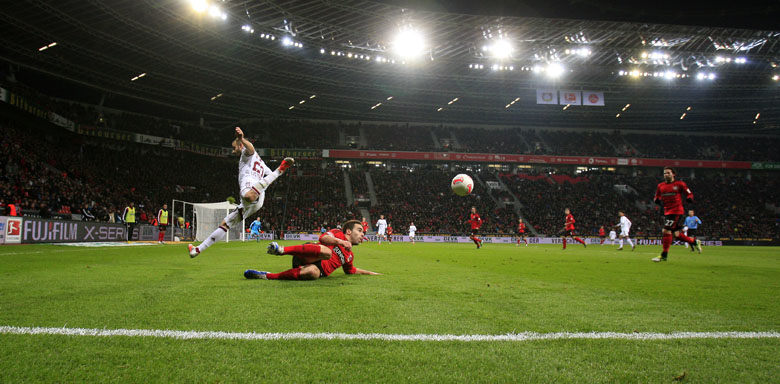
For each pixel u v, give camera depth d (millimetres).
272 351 2121
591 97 45625
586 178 51906
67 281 4609
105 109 42406
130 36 31375
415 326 2635
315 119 53531
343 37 36062
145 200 34469
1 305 3174
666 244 9219
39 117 31328
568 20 34531
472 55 39281
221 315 2873
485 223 42250
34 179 25500
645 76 43031
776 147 53812
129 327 2527
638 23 34719
